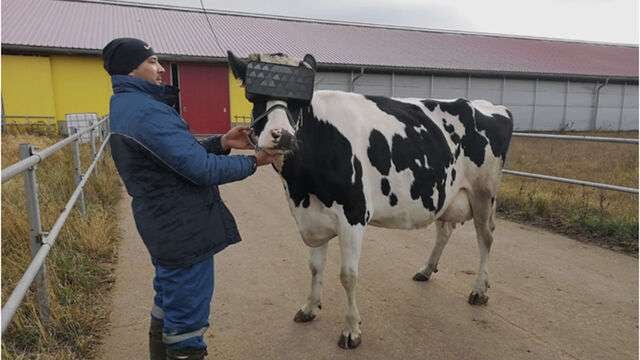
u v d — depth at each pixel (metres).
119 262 4.36
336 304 3.64
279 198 7.59
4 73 18.12
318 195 2.85
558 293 3.86
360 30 31.02
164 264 2.08
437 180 3.39
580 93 31.36
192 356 2.21
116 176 8.26
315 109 2.83
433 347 3.03
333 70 24.12
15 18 20.42
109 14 24.00
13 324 2.83
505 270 4.37
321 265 3.29
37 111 18.69
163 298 2.18
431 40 32.19
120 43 2.02
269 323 3.33
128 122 1.92
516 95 29.48
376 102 3.32
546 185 8.10
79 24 21.50
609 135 26.39
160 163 1.96
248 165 2.16
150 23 23.83
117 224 5.59
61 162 7.68
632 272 4.32
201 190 2.12
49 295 3.07
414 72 25.72
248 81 2.33
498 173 3.87
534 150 14.70
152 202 2.03
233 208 6.87
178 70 20.61
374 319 3.40
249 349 2.99
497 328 3.28
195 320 2.18
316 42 26.38
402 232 5.60
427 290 3.91
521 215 6.32
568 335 3.19
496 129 3.83
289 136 2.25
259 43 24.23
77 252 4.16
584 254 4.81
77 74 19.12
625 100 32.88
